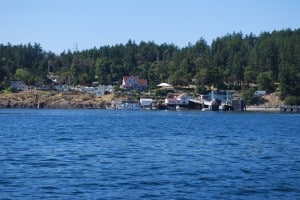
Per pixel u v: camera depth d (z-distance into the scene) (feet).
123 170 158.10
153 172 154.61
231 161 182.39
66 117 589.32
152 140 268.21
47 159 182.09
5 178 141.38
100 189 128.26
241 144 250.78
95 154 199.00
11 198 117.50
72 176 146.20
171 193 124.36
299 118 635.66
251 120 560.61
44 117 583.58
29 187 129.70
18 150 211.00
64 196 120.16
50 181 138.00
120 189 128.57
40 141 255.09
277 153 209.97
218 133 331.77
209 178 144.97
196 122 495.41
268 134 327.67
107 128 376.27
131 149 219.61
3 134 302.66
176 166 168.04
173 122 488.85
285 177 147.95
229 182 139.23
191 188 130.52
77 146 230.68
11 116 605.73
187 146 236.43
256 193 125.70
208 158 190.49
